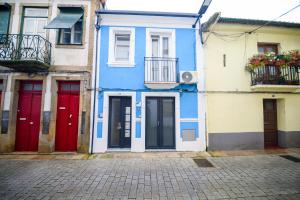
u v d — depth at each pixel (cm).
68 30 755
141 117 734
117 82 739
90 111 715
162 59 761
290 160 621
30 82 739
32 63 652
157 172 518
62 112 730
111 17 757
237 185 436
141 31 768
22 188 421
